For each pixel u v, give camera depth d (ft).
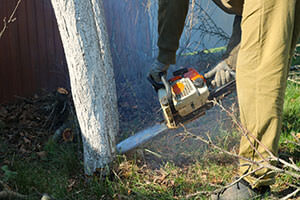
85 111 8.68
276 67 6.38
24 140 12.27
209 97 8.36
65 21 8.09
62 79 18.15
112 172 9.12
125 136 11.78
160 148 10.87
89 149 8.96
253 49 6.59
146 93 16.70
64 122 12.98
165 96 8.19
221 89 8.30
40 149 11.71
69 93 13.55
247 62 6.70
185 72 8.83
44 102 15.47
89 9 8.30
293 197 7.79
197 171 9.30
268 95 6.51
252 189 7.25
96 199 8.50
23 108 15.24
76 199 8.55
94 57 8.44
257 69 6.59
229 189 7.40
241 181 7.29
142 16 20.08
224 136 10.58
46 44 17.43
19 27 16.26
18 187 8.75
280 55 6.32
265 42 6.48
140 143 9.34
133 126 13.15
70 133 11.94
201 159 9.76
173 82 8.55
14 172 9.07
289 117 11.20
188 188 8.64
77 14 8.01
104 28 11.05
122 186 8.59
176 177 8.99
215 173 9.09
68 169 9.96
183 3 8.22
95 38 8.46
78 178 9.60
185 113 8.33
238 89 6.95
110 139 9.06
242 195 7.27
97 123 8.75
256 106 6.66
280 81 6.44
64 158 10.31
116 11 19.24
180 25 8.50
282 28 6.26
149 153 10.61
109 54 11.24
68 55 8.38
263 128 6.67
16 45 16.24
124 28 19.56
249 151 7.00
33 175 9.30
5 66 15.84
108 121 9.00
